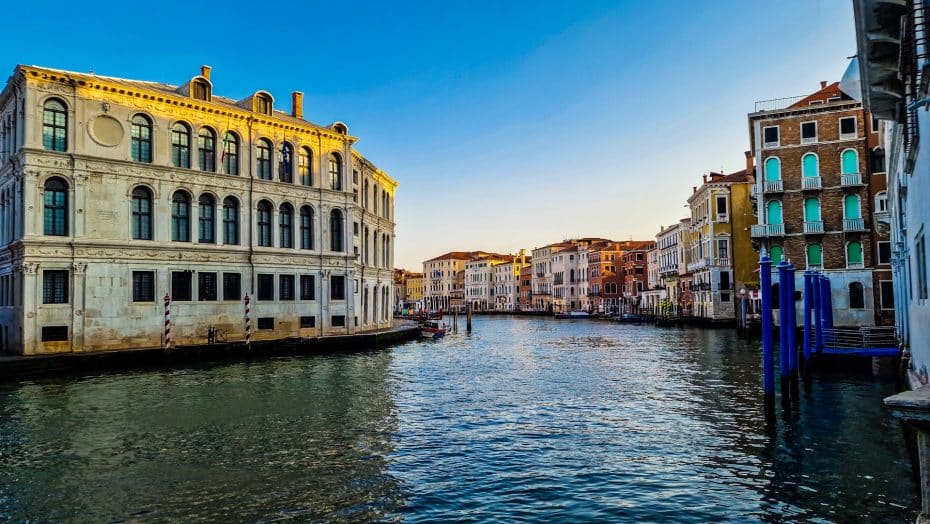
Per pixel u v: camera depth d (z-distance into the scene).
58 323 24.88
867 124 36.38
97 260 25.94
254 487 9.97
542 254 119.75
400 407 16.84
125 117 27.27
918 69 8.56
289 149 33.44
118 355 24.64
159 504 9.20
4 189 26.78
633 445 12.60
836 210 36.84
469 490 9.85
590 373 24.84
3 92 26.12
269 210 32.47
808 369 19.25
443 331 49.69
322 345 31.92
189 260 28.88
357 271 40.09
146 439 13.07
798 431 13.46
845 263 36.47
